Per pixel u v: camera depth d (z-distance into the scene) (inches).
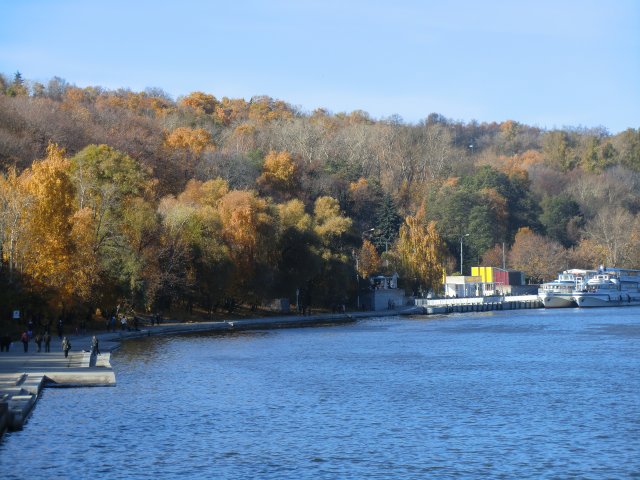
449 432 2645.2
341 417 2871.6
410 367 4151.1
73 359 3959.2
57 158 5644.7
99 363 3838.6
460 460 2322.8
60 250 5083.7
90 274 5290.4
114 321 5733.3
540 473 2203.5
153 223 6314.0
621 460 2308.1
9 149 7869.1
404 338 5846.5
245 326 6973.4
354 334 6200.8
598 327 6835.6
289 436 2598.4
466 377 3784.5
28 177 5359.3
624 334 6053.2
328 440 2546.8
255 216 7303.2
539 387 3467.0
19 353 4222.4
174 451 2417.6
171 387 3464.6
